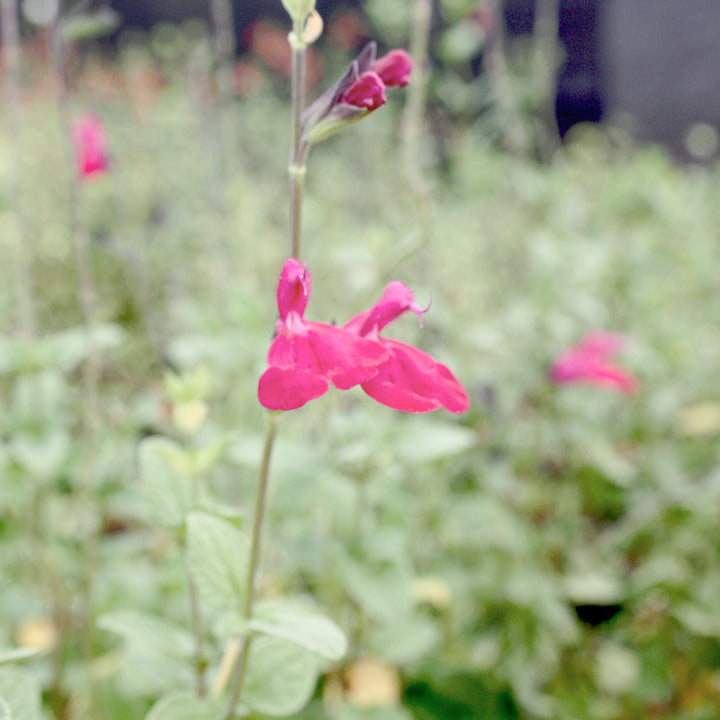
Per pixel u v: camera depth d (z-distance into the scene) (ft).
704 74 4.65
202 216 1.99
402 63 0.84
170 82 3.35
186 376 0.93
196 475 0.90
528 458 1.62
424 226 1.17
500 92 2.03
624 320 1.97
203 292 2.02
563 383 1.45
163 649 0.92
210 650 0.97
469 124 2.67
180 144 2.82
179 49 3.07
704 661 1.42
